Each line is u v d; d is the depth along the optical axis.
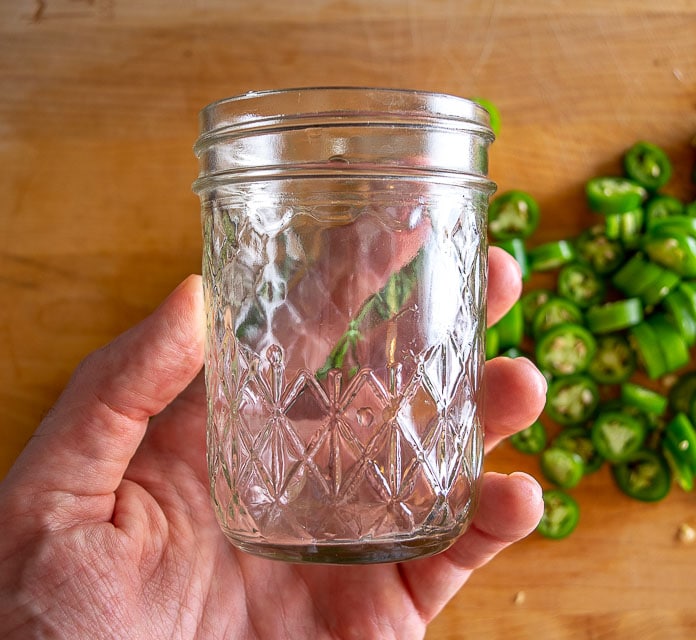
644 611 0.37
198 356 0.24
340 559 0.22
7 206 0.37
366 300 0.21
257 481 0.22
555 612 0.37
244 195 0.21
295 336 0.22
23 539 0.23
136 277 0.37
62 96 0.37
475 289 0.23
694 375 0.39
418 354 0.22
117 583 0.24
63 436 0.24
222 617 0.26
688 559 0.37
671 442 0.39
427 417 0.22
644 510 0.38
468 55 0.38
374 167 0.20
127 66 0.37
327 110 0.20
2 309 0.37
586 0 0.37
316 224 0.21
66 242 0.37
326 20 0.37
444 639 0.37
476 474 0.23
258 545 0.22
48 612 0.23
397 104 0.20
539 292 0.40
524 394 0.26
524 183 0.38
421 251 0.21
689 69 0.38
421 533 0.22
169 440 0.28
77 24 0.37
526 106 0.38
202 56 0.37
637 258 0.39
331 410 0.22
